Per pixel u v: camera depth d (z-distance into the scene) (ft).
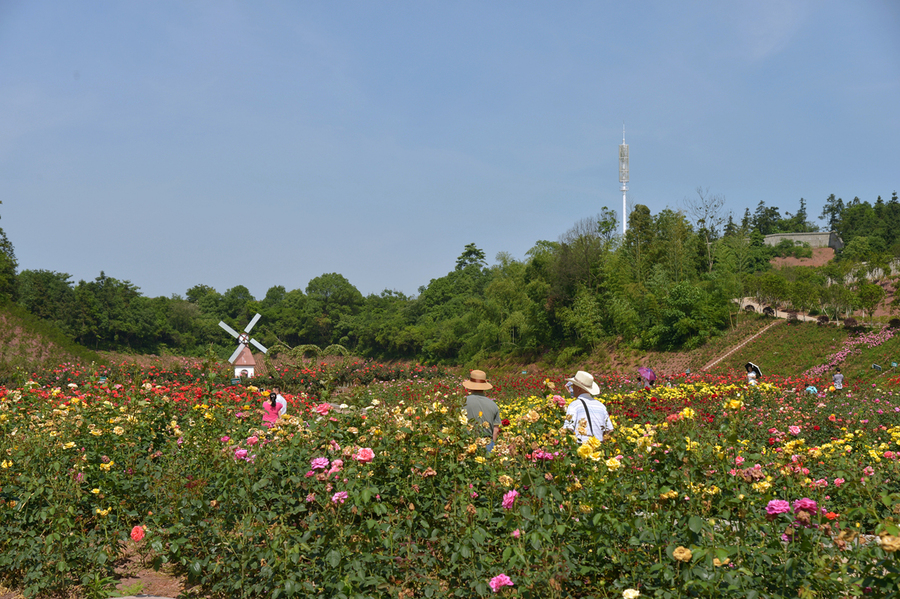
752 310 140.77
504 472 12.92
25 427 19.53
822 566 9.00
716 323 137.59
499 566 10.62
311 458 14.51
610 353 151.12
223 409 22.36
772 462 14.75
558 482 11.49
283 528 11.72
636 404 34.99
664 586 9.59
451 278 335.26
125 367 61.67
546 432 15.19
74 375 61.72
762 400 36.86
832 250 291.99
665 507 10.87
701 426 14.70
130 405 20.33
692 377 58.13
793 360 109.91
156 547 13.07
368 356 298.35
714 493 11.30
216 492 14.92
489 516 11.59
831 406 32.48
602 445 14.34
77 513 15.01
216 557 13.21
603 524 10.44
